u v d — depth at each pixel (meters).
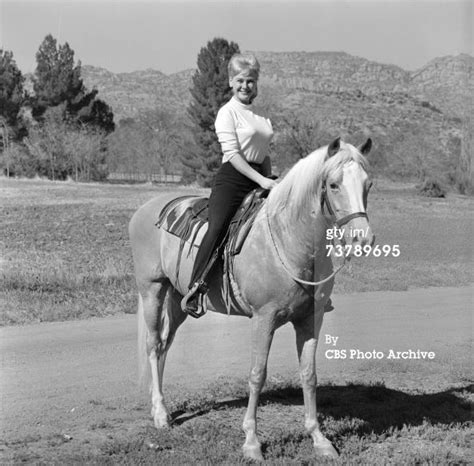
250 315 4.78
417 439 4.80
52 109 30.61
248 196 4.78
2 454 4.61
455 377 6.41
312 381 4.54
